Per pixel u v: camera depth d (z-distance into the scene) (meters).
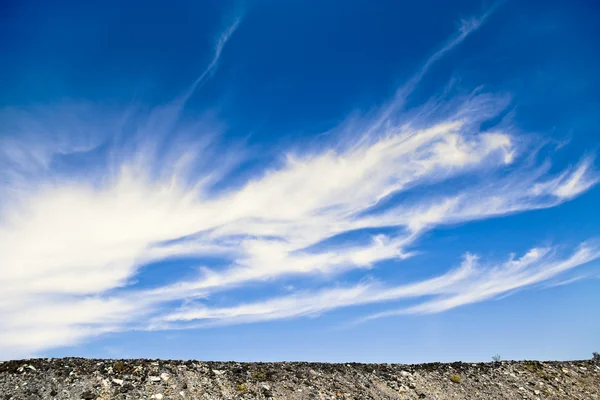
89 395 16.30
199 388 18.20
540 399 23.23
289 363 23.42
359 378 22.73
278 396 18.98
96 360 19.44
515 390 23.83
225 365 21.20
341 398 20.08
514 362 27.88
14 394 15.67
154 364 19.59
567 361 29.17
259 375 20.45
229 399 17.92
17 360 18.27
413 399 21.41
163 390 17.48
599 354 30.00
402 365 25.67
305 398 19.30
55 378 17.08
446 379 24.11
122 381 17.59
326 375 22.34
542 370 26.98
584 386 25.39
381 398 20.92
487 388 23.67
